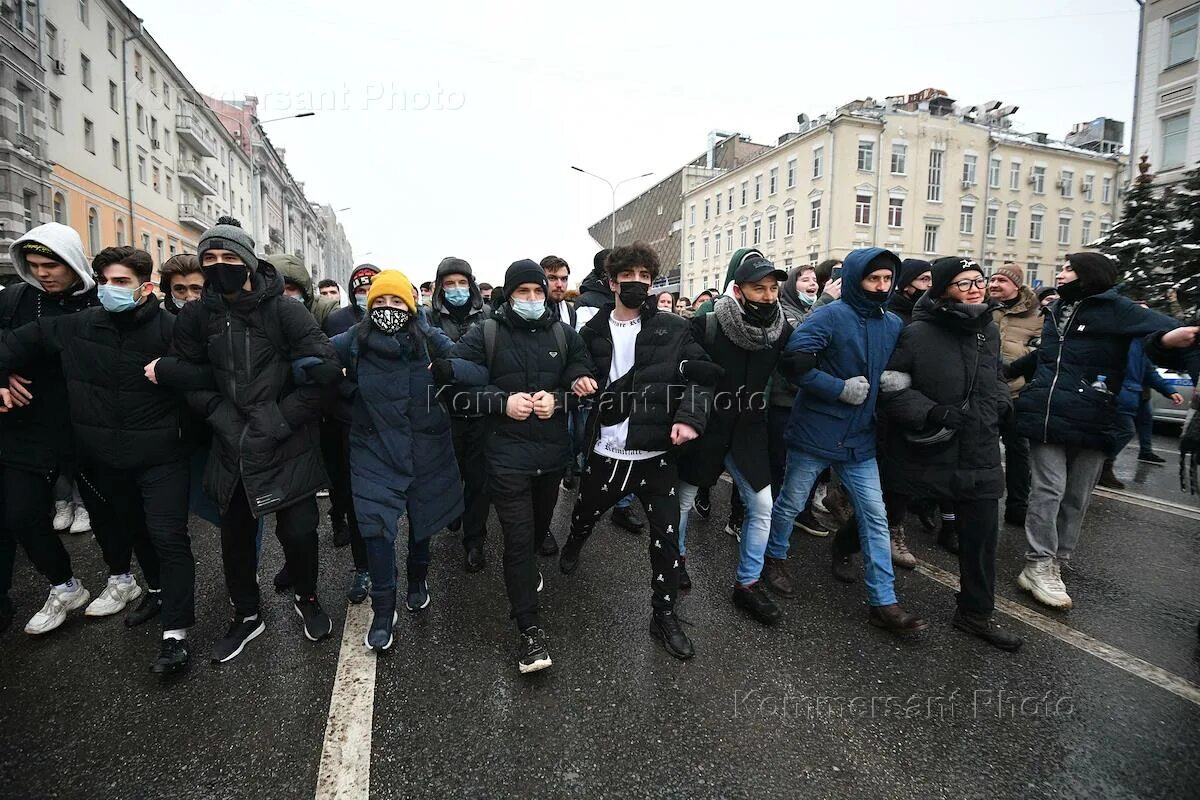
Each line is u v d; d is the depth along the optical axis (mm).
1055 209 37031
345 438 3520
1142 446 6539
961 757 2010
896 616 2803
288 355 2545
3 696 2314
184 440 2613
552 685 2406
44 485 2746
